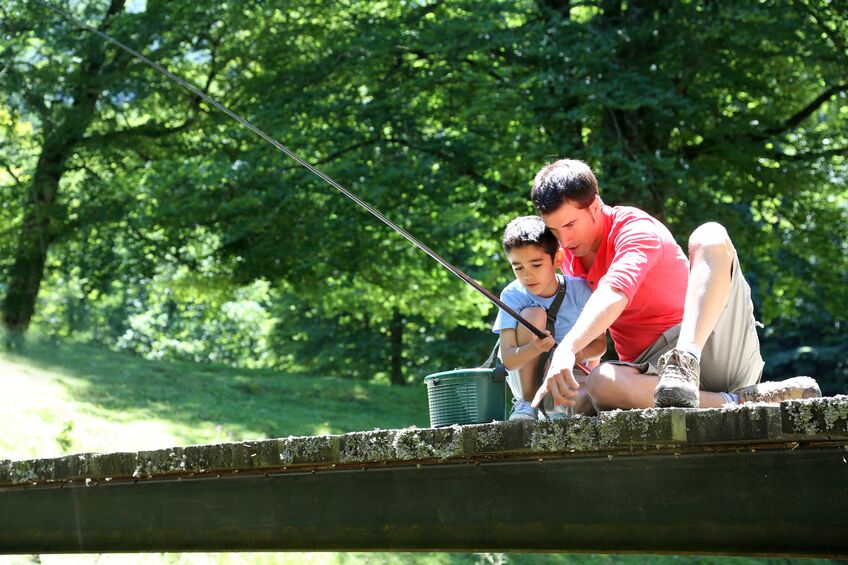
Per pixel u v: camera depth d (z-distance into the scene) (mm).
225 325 57031
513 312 6137
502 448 4859
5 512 6738
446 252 27422
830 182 28406
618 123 24734
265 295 49062
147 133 28859
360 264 27094
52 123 27438
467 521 5230
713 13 24281
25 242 28031
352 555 13711
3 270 27828
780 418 4219
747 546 4535
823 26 24984
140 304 53000
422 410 25047
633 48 24797
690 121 24391
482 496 5195
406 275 29359
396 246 27172
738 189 26297
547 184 6133
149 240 28750
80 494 6492
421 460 5273
